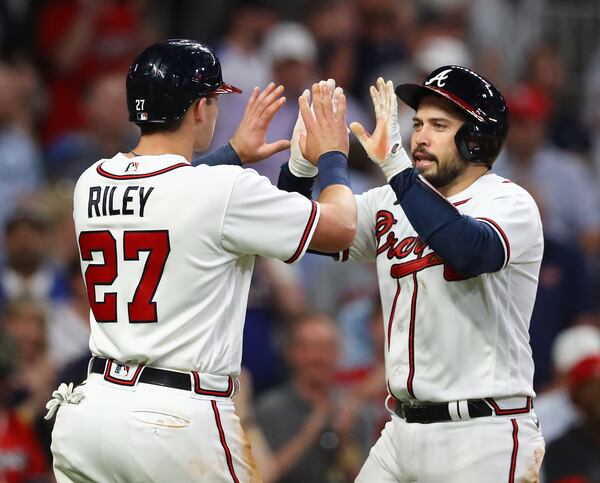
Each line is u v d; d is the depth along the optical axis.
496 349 17.61
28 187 39.34
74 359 28.84
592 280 40.81
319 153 18.20
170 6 49.22
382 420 29.52
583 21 53.00
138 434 16.95
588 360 27.62
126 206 17.31
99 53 45.16
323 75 46.41
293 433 28.28
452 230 16.78
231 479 17.36
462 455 17.52
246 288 17.94
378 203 19.00
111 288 17.41
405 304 17.98
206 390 17.25
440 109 18.00
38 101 44.22
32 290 33.34
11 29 44.88
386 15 48.38
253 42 45.12
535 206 18.00
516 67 52.34
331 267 34.28
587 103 51.53
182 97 17.62
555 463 27.58
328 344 28.66
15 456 27.08
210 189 17.17
